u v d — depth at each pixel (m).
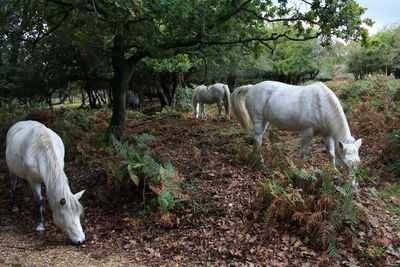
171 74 16.20
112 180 5.46
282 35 6.76
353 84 11.18
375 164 5.98
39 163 4.05
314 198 4.12
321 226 3.72
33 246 4.02
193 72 18.08
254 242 3.92
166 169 5.03
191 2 5.39
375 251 3.51
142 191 5.30
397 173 5.53
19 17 6.69
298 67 23.94
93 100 18.23
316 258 3.54
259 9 7.20
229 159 6.62
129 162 5.14
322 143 7.44
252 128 6.52
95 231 4.52
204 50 7.93
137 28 6.38
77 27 6.59
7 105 9.86
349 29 6.10
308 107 5.11
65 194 3.78
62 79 13.73
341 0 6.01
